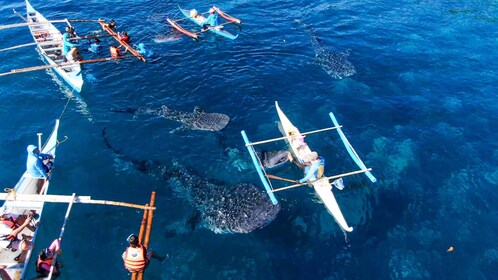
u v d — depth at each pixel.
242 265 14.70
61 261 14.65
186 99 23.08
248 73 25.39
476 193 17.73
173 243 15.33
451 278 14.45
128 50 27.00
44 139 20.25
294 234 15.78
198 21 31.11
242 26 31.12
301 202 17.06
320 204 16.98
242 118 21.77
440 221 16.48
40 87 24.03
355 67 26.41
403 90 24.42
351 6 34.78
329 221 16.30
